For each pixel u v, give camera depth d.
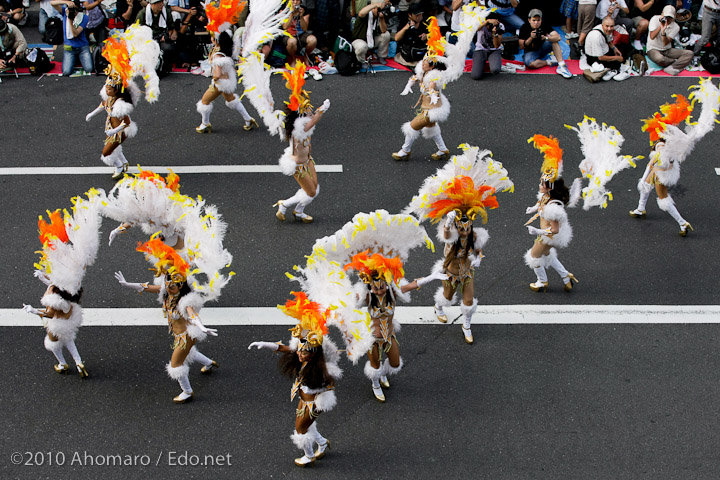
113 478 8.79
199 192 13.64
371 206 13.44
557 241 10.84
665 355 10.54
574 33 18.75
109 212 10.23
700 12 18.75
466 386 10.07
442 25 18.56
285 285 11.66
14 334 10.67
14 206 13.17
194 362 10.21
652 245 12.70
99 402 9.73
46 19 18.19
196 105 16.05
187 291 9.26
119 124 13.30
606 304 11.45
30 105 16.20
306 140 12.14
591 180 10.98
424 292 11.63
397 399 9.88
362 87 17.14
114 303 11.26
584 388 10.03
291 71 12.10
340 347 10.83
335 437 9.36
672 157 12.18
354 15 17.86
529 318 11.16
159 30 17.42
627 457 9.09
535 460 9.05
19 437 9.26
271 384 10.04
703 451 9.17
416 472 8.93
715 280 11.95
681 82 17.31
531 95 16.83
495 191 10.16
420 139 15.41
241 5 14.36
